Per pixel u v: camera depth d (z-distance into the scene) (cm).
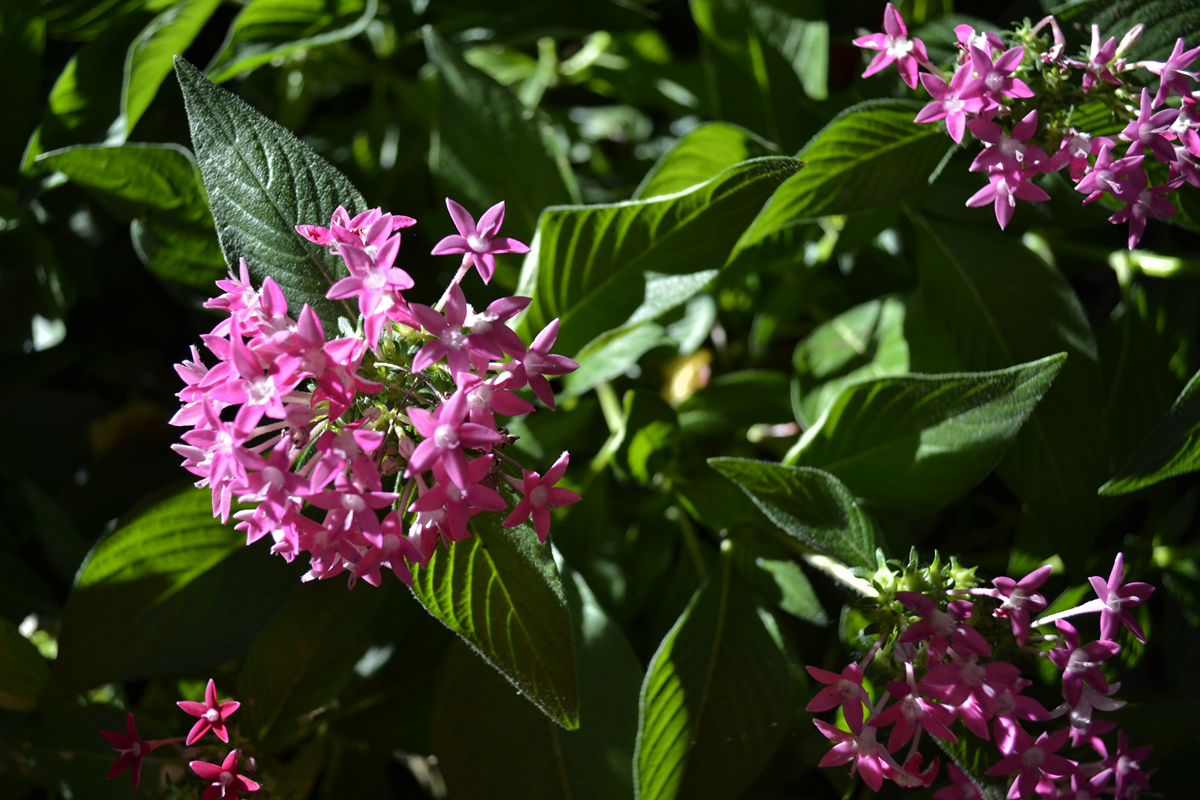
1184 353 61
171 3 62
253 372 46
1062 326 56
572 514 59
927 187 57
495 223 47
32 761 55
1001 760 49
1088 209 56
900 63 51
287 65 65
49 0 62
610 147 78
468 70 58
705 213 52
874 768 49
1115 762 49
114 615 54
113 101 61
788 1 61
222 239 50
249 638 55
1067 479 55
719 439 63
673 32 77
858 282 65
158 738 56
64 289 61
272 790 53
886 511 54
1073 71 53
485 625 50
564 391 58
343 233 48
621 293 53
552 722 54
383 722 58
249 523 47
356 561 47
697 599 54
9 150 61
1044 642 49
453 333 47
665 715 52
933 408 53
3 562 59
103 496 62
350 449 46
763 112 62
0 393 63
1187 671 58
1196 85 52
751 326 66
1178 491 62
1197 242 63
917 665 49
